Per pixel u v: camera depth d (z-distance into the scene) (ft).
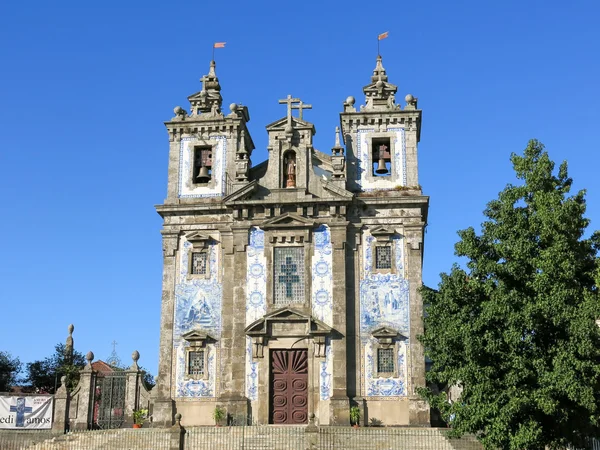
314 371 135.13
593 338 97.04
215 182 148.46
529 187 106.83
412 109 148.15
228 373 136.77
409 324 136.87
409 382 134.31
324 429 119.24
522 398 97.45
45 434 130.52
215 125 150.92
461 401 105.29
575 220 103.65
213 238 144.56
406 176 145.69
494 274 106.83
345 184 143.84
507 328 102.32
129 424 135.54
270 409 135.03
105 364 208.85
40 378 200.44
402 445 116.16
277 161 146.41
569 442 103.35
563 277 100.48
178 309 141.49
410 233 141.18
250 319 139.03
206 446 117.60
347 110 149.48
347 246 141.38
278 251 142.20
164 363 138.92
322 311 138.00
